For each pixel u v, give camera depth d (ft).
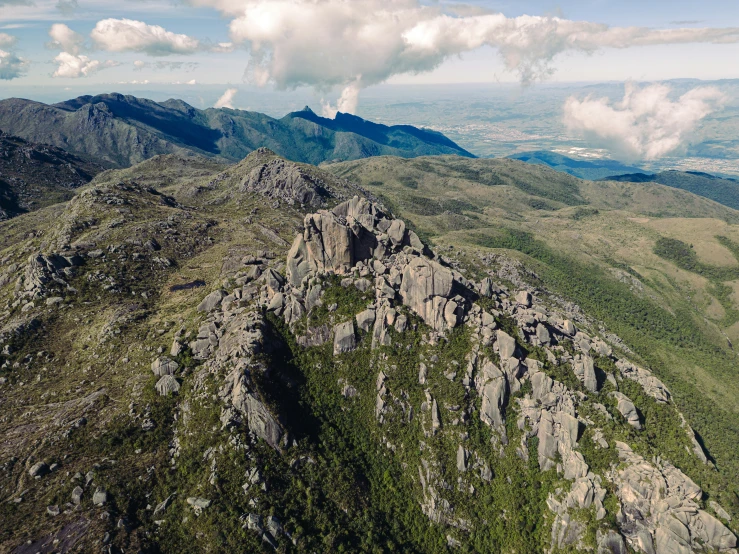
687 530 271.28
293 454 290.35
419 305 365.20
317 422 325.83
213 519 252.21
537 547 299.99
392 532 293.23
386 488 313.53
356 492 296.30
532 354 351.87
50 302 462.19
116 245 583.17
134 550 234.58
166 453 290.15
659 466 300.40
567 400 329.93
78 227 641.81
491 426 333.01
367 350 357.82
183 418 306.96
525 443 327.88
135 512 258.16
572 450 315.17
